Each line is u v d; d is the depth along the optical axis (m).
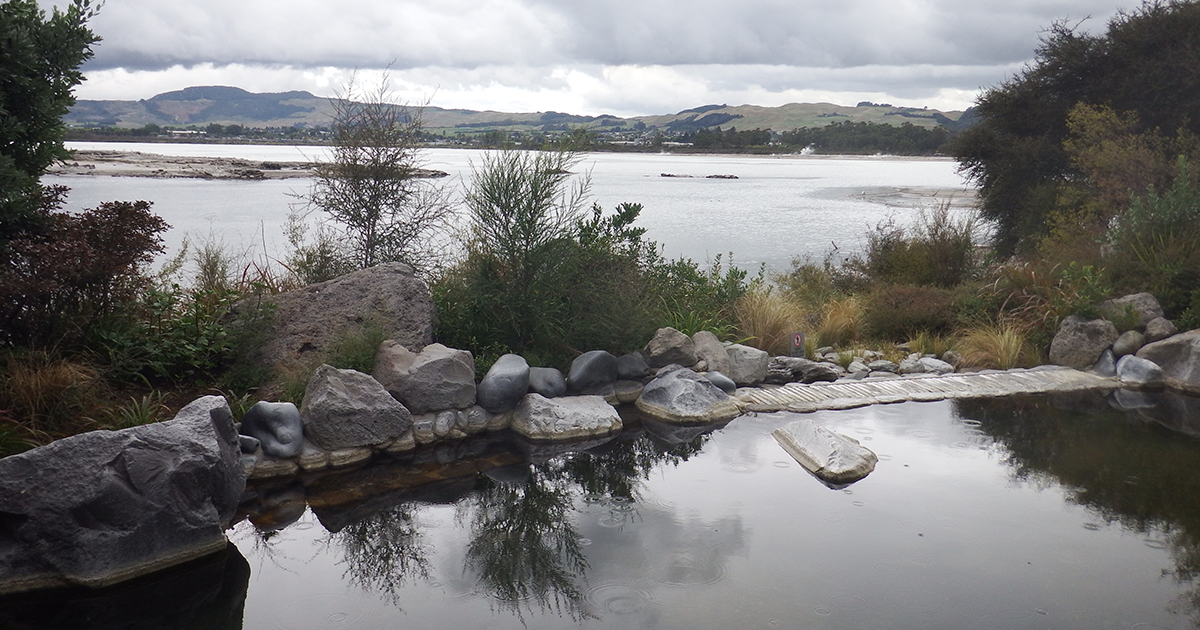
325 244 10.44
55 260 6.39
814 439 7.15
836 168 125.88
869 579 4.75
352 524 5.67
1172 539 5.29
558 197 9.05
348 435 6.82
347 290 8.45
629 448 7.43
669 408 8.32
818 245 26.17
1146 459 6.93
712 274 11.93
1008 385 9.39
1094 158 15.05
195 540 5.08
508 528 5.61
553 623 4.28
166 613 4.41
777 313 11.05
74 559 4.64
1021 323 10.85
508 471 6.78
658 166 130.50
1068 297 10.73
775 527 5.55
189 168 69.38
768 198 51.88
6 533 4.62
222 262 11.29
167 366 7.27
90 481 4.69
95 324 7.07
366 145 10.01
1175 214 11.23
